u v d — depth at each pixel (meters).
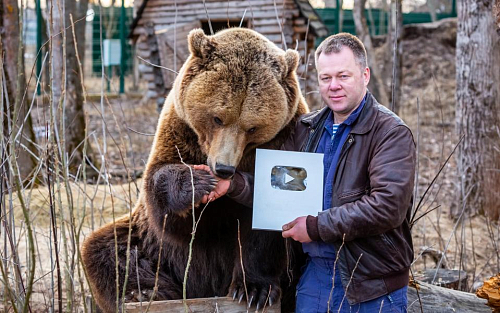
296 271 3.96
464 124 8.23
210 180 3.52
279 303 3.87
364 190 3.40
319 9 20.75
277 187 3.44
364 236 3.28
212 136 3.64
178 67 12.24
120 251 4.22
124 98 18.81
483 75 8.09
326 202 3.48
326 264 3.48
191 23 11.88
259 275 3.96
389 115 3.39
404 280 3.45
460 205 8.19
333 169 3.46
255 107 3.58
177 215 3.79
